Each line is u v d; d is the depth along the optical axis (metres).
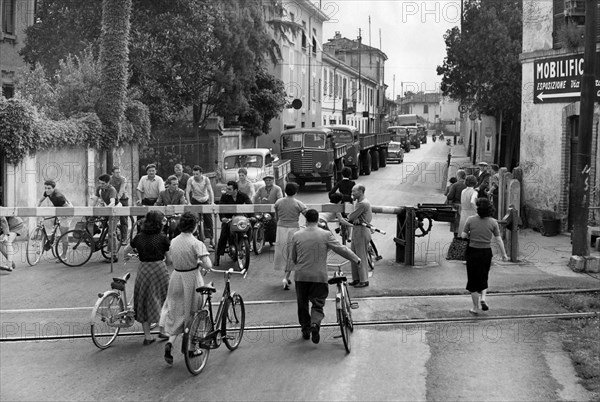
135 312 8.82
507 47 27.50
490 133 35.94
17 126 16.06
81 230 13.82
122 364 8.15
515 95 28.16
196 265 8.26
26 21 26.83
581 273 12.91
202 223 14.70
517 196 17.06
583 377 7.66
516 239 13.89
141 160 24.62
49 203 17.67
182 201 14.51
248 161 23.45
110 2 20.58
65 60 23.97
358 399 7.05
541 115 18.56
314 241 8.80
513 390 7.32
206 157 29.58
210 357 8.41
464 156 54.53
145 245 8.80
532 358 8.32
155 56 24.55
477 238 10.05
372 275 12.86
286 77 42.88
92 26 23.83
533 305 10.64
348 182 17.73
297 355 8.46
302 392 7.25
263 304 10.89
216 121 29.77
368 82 71.88
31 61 24.56
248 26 29.45
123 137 21.70
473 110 32.94
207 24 25.56
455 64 32.47
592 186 16.16
